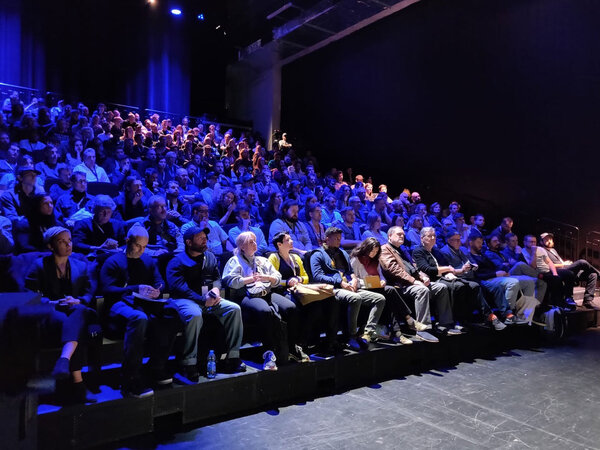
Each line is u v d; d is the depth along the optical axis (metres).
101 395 2.81
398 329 4.33
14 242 3.60
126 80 12.84
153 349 3.00
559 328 5.55
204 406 3.08
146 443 2.73
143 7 12.90
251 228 5.23
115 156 6.89
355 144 12.07
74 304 2.81
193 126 12.82
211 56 14.37
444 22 10.12
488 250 6.01
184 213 5.54
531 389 3.86
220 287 4.01
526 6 8.84
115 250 3.63
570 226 8.25
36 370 1.53
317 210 5.57
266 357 3.44
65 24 12.05
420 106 10.59
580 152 8.15
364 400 3.52
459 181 9.89
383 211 7.35
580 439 2.95
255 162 10.03
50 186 4.93
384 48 11.34
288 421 3.10
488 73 9.41
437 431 3.01
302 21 11.54
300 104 13.61
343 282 4.20
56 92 11.93
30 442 1.57
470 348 4.88
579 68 8.15
